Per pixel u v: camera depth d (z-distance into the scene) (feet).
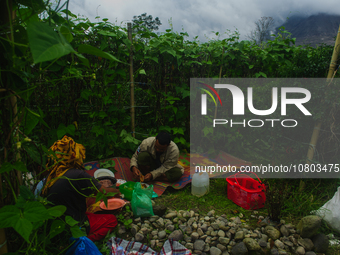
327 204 8.98
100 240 7.62
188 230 8.42
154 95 14.14
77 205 7.43
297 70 11.59
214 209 9.95
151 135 13.89
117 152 13.16
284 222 8.85
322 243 7.66
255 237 8.07
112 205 8.71
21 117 5.00
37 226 4.91
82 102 12.44
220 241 7.91
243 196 9.91
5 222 3.77
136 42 12.24
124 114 13.08
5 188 5.35
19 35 4.42
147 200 8.67
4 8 4.45
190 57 14.23
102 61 11.54
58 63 9.56
